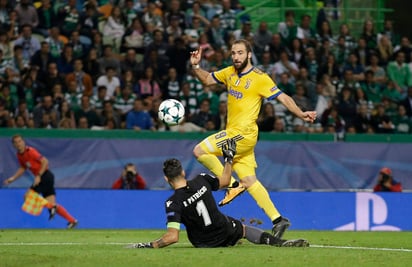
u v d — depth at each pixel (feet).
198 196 89.86
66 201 168.96
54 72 185.16
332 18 228.84
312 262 77.56
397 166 182.09
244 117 102.37
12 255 83.97
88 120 179.83
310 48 202.18
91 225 169.37
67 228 166.20
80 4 207.41
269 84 101.71
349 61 205.46
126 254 83.87
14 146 161.27
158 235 135.23
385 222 176.04
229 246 93.30
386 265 76.74
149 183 174.50
